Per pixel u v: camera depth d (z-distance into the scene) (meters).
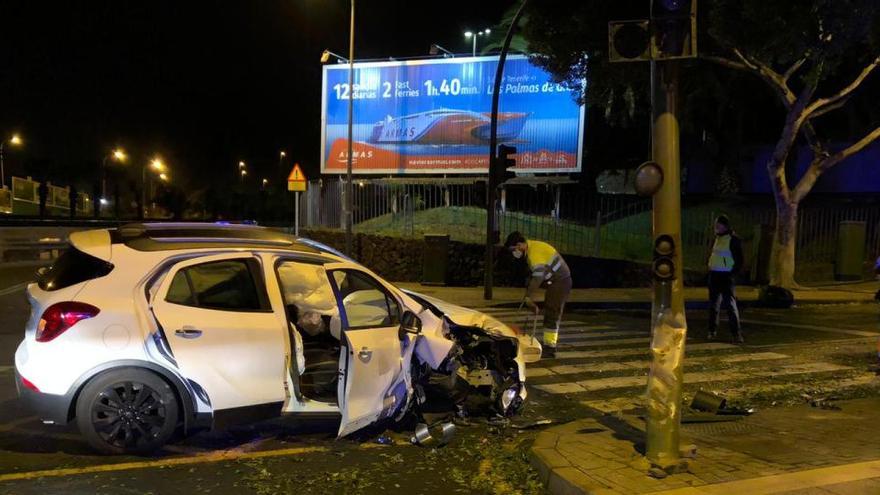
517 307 14.29
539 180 23.53
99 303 4.86
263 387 5.13
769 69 16.28
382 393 5.39
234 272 5.29
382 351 5.39
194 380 4.95
